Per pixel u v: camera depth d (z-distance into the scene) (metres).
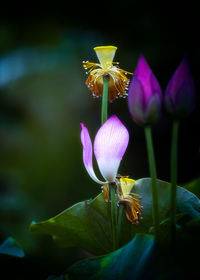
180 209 1.51
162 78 6.56
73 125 6.62
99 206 1.54
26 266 2.00
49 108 6.67
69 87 6.73
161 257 1.31
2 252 1.64
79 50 6.96
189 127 5.98
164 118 6.11
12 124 6.57
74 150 6.58
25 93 6.70
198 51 6.45
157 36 6.74
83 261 1.38
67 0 7.18
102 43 6.99
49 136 6.58
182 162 5.95
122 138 1.43
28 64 6.89
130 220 1.49
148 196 1.54
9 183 5.72
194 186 1.67
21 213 5.20
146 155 6.27
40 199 6.14
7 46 7.30
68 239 1.60
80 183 6.43
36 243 4.26
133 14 6.94
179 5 6.59
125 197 1.50
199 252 1.38
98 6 7.12
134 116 1.32
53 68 6.80
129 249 1.35
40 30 7.36
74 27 7.34
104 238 1.55
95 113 6.64
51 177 6.38
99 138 1.43
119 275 1.33
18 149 6.43
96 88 1.54
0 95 6.62
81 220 1.54
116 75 1.52
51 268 2.28
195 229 1.36
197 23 6.55
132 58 6.62
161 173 6.19
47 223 1.56
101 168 1.44
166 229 1.42
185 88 1.30
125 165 6.24
